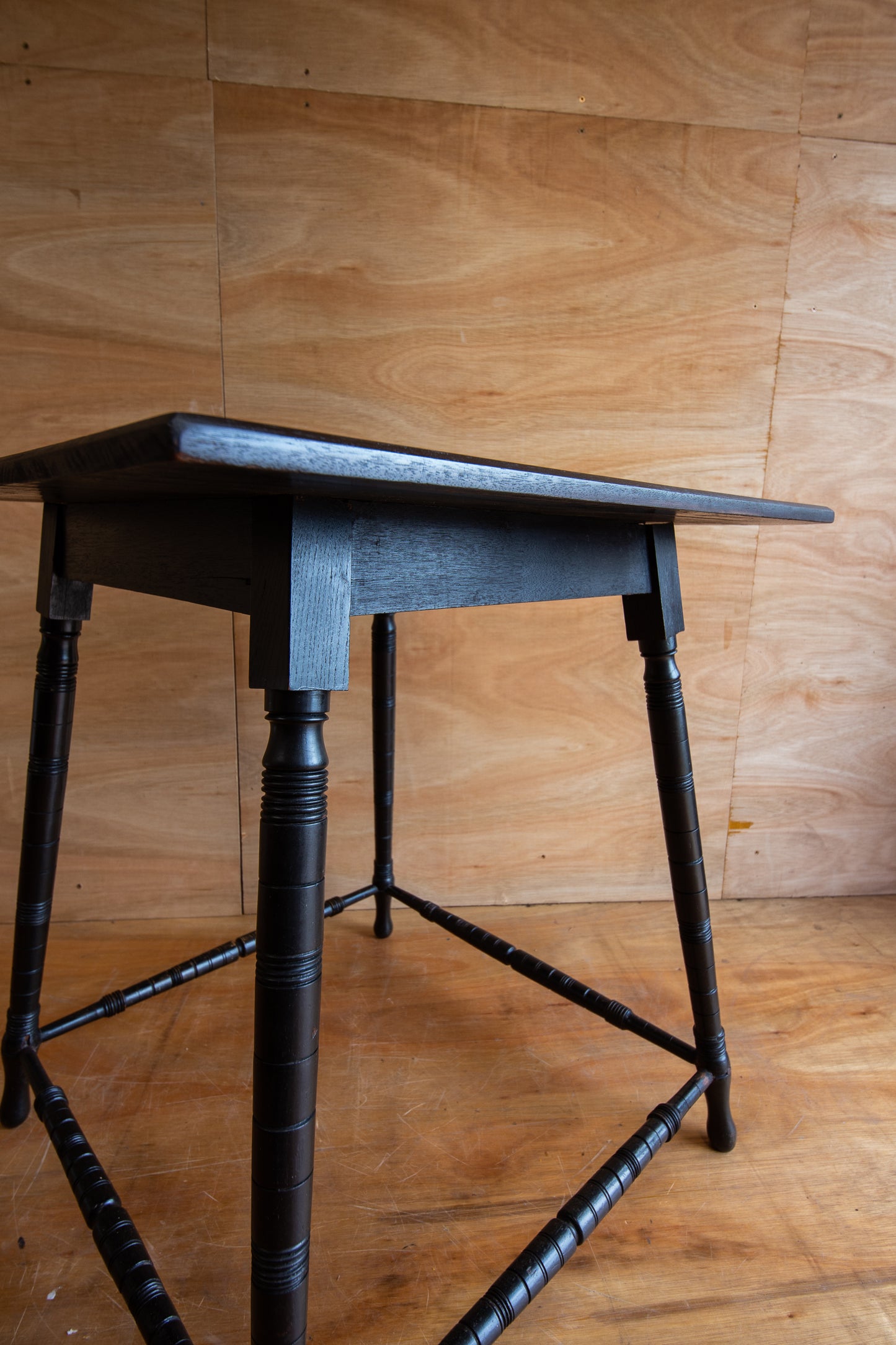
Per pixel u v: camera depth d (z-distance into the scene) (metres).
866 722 1.20
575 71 0.94
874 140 1.00
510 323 1.00
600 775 1.17
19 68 0.86
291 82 0.90
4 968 1.00
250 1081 0.83
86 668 1.04
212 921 1.14
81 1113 0.78
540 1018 0.95
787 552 1.12
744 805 1.21
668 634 0.71
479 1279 0.62
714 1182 0.72
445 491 0.37
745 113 0.97
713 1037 0.73
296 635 0.40
